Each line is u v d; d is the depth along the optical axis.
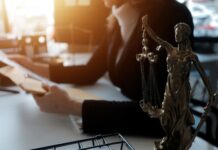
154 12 0.68
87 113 0.62
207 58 1.95
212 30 2.19
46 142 0.58
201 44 1.96
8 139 0.59
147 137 0.61
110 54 0.97
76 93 0.84
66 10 1.42
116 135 0.55
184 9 0.68
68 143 0.50
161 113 0.38
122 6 0.88
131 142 0.58
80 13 1.41
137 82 0.77
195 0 2.31
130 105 0.62
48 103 0.73
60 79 1.05
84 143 0.55
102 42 1.11
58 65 1.07
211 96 0.37
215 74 1.82
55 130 0.64
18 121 0.69
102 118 0.61
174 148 0.38
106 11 1.35
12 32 1.72
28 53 1.37
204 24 2.24
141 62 0.42
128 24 0.83
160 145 0.39
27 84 0.76
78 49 1.49
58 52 1.50
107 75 1.12
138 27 0.76
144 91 0.42
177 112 0.36
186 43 0.35
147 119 0.60
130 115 0.61
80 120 0.68
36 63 1.17
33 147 0.55
